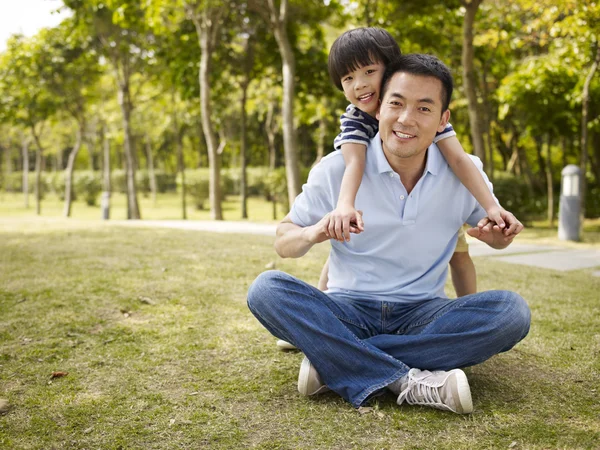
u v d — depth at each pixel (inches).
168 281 161.0
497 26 409.1
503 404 77.2
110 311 128.3
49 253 212.5
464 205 82.0
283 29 401.4
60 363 95.2
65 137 1198.9
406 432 69.0
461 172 79.0
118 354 99.7
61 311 127.4
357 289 83.7
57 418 73.6
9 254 209.3
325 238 74.5
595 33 292.0
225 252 218.5
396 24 429.1
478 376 88.4
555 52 356.2
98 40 585.6
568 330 115.8
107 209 558.9
